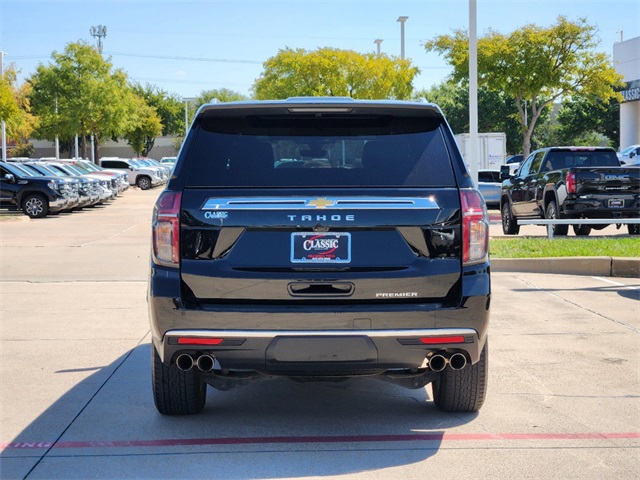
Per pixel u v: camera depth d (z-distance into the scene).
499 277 12.40
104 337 8.27
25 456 4.85
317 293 4.75
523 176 19.08
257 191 4.82
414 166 4.94
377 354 4.77
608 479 4.44
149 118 83.06
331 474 4.54
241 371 5.24
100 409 5.83
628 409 5.76
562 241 15.18
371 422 5.52
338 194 4.80
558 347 7.70
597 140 87.12
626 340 7.99
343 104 4.99
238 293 4.76
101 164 49.75
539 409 5.78
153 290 4.80
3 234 20.36
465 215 4.81
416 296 4.79
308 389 6.45
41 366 7.10
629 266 12.60
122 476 4.52
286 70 48.81
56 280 12.38
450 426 5.41
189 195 4.82
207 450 4.95
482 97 83.62
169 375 5.34
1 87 35.41
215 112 5.04
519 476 4.49
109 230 21.64
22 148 78.50
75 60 57.78
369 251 4.76
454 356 4.92
